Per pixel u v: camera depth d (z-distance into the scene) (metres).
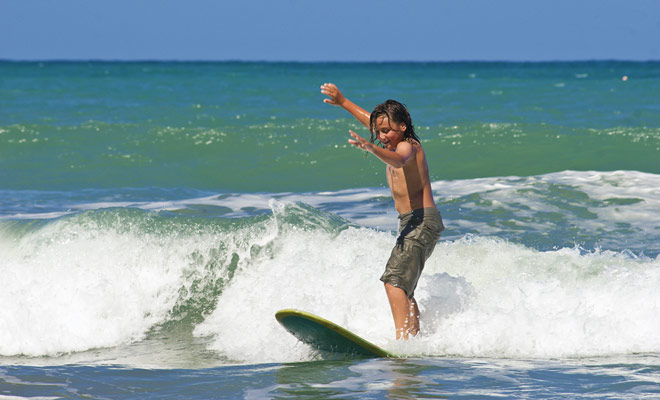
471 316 17.70
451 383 14.09
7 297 19.42
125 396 13.83
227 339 18.31
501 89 102.50
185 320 19.84
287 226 22.47
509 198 30.78
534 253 21.16
